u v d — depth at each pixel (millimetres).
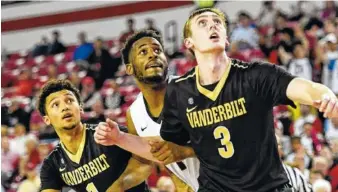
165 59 5324
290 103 4027
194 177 5270
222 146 4160
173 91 4316
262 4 17922
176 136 4473
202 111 4191
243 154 4133
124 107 14281
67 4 21219
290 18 15914
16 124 14531
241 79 4129
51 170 5527
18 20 21578
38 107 5438
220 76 4172
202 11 4246
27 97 16703
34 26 21438
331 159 9094
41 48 19266
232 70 4176
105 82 16109
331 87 12703
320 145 10008
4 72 18625
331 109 3639
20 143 13039
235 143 4133
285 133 11180
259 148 4121
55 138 13734
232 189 4191
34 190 10469
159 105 5324
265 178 4129
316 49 13203
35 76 17953
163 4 19859
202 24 4191
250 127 4113
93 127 5430
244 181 4156
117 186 5383
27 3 21547
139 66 5266
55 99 5312
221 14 4270
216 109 4152
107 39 20688
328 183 7992
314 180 8344
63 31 21219
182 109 4270
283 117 11344
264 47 14523
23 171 11859
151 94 5320
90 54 17109
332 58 12828
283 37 14109
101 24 20797
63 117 5270
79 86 15211
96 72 16234
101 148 5316
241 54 14523
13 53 21297
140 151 4660
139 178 5387
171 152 4555
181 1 19625
